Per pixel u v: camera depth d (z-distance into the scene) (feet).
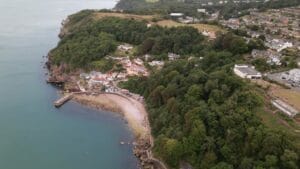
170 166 486.79
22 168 488.85
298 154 389.39
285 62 622.95
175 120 530.27
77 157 520.01
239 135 440.86
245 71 577.43
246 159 411.54
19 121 616.39
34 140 559.38
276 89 518.78
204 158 453.58
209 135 469.98
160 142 516.32
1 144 544.21
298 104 470.80
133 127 608.19
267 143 404.16
